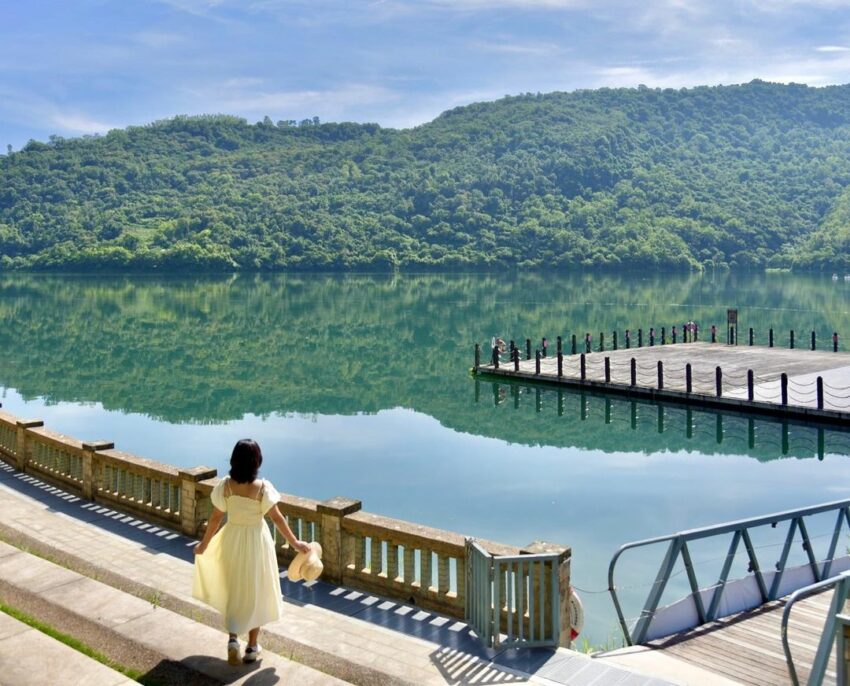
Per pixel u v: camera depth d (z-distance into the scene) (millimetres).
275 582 6109
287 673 6004
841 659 5379
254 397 34500
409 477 20562
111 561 9180
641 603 11930
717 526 8656
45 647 5922
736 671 7215
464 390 35750
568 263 159250
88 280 140750
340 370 42562
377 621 7555
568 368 37719
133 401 33594
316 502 8875
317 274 158250
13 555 8477
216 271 155250
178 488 10438
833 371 34156
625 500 18203
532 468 21625
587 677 6359
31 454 13305
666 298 97500
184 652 6340
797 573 9562
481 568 6977
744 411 28172
